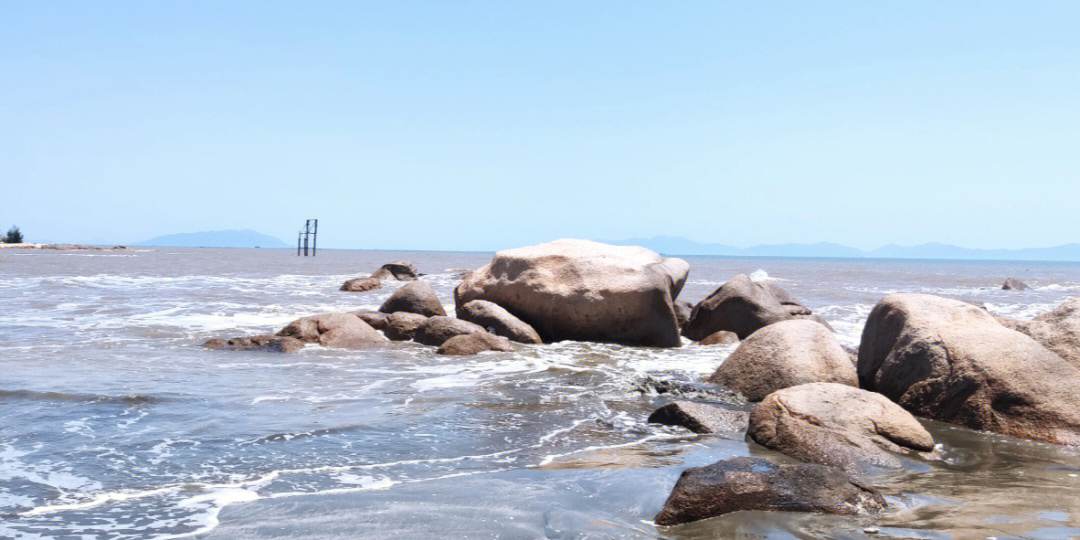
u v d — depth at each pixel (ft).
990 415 29.53
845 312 87.56
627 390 36.91
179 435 26.61
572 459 24.54
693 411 29.58
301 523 17.99
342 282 128.36
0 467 22.50
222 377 38.65
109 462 23.24
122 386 35.29
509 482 21.63
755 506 18.76
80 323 61.82
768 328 37.68
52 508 19.07
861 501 19.13
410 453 24.99
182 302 82.99
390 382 38.50
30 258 221.05
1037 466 24.18
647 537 17.22
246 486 21.07
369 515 18.58
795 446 25.21
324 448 25.30
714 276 198.39
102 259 234.58
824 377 34.73
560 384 38.78
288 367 42.47
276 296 94.38
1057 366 29.81
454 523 18.04
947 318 33.71
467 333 51.70
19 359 43.04
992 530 17.53
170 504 19.47
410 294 62.59
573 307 55.21
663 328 55.42
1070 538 16.98
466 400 34.14
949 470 23.65
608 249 59.26
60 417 28.96
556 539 17.10
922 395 31.94
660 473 22.58
